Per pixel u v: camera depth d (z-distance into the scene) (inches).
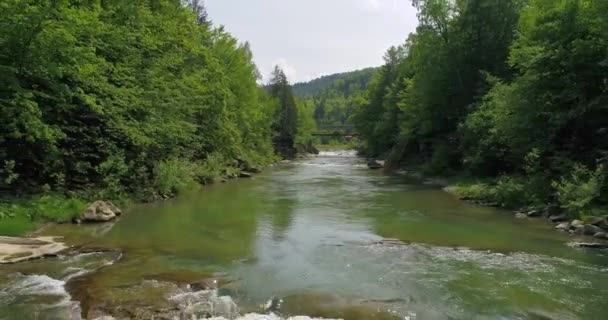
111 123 802.2
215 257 462.0
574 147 793.6
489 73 1311.5
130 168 866.1
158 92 965.2
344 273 410.0
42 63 590.6
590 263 438.3
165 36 1121.4
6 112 578.9
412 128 1795.0
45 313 303.9
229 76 1958.7
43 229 565.0
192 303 326.6
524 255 470.9
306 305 329.4
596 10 741.3
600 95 737.0
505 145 1031.6
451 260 453.4
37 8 564.1
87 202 700.7
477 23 1430.9
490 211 767.7
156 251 482.6
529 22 901.2
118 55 887.1
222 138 1610.5
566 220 639.1
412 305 329.1
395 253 482.9
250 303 333.4
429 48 1562.5
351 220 681.0
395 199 925.2
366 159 2930.6
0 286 354.9
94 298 329.1
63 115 730.8
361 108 3218.5
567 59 772.0
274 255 473.4
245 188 1155.9
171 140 1032.8
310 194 1017.5
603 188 621.6
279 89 3403.1
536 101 829.2
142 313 306.0
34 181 682.2
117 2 857.5
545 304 330.0
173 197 950.4
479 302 334.6
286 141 3316.9
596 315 309.9
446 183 1235.2
